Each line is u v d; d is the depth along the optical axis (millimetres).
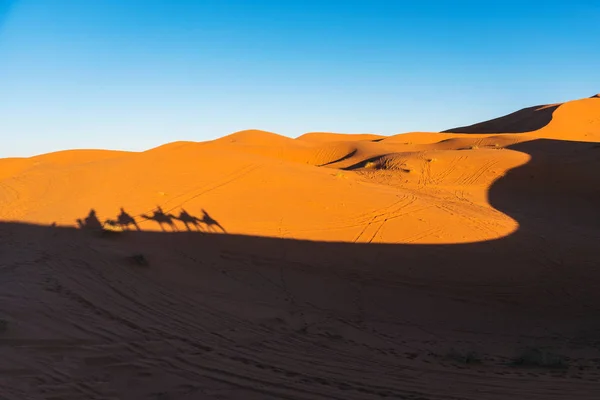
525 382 6844
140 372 5699
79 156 44438
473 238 15742
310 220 16359
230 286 11102
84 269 10297
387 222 16562
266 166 23344
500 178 28422
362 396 5820
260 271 12422
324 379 6391
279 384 5957
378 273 12969
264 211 16906
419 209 18438
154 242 13320
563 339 10406
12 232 13617
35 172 25281
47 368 5293
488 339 10141
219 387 5602
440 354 8695
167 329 7637
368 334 9562
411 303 11633
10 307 7152
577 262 14664
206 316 8836
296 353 7582
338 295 11633
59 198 18391
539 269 13969
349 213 17312
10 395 4520
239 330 8383
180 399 5105
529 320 11305
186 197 17812
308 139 77062
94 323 7207
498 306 11844
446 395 6086
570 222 20547
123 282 9898
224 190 18875
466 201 22031
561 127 65062
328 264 13250
